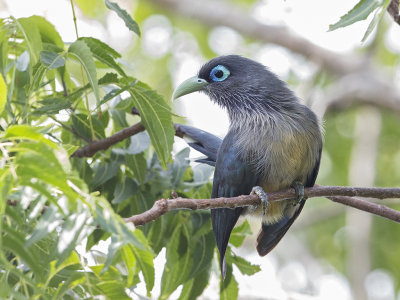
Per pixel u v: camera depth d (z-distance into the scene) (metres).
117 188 9.34
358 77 22.48
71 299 7.33
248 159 10.33
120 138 9.25
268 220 10.82
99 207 5.68
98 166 9.66
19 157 5.11
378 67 24.20
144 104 8.57
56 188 5.79
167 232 9.50
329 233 21.52
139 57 20.77
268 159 10.28
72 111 9.36
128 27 8.46
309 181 10.82
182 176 9.65
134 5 21.78
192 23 22.52
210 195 10.32
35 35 8.15
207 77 11.77
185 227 9.52
